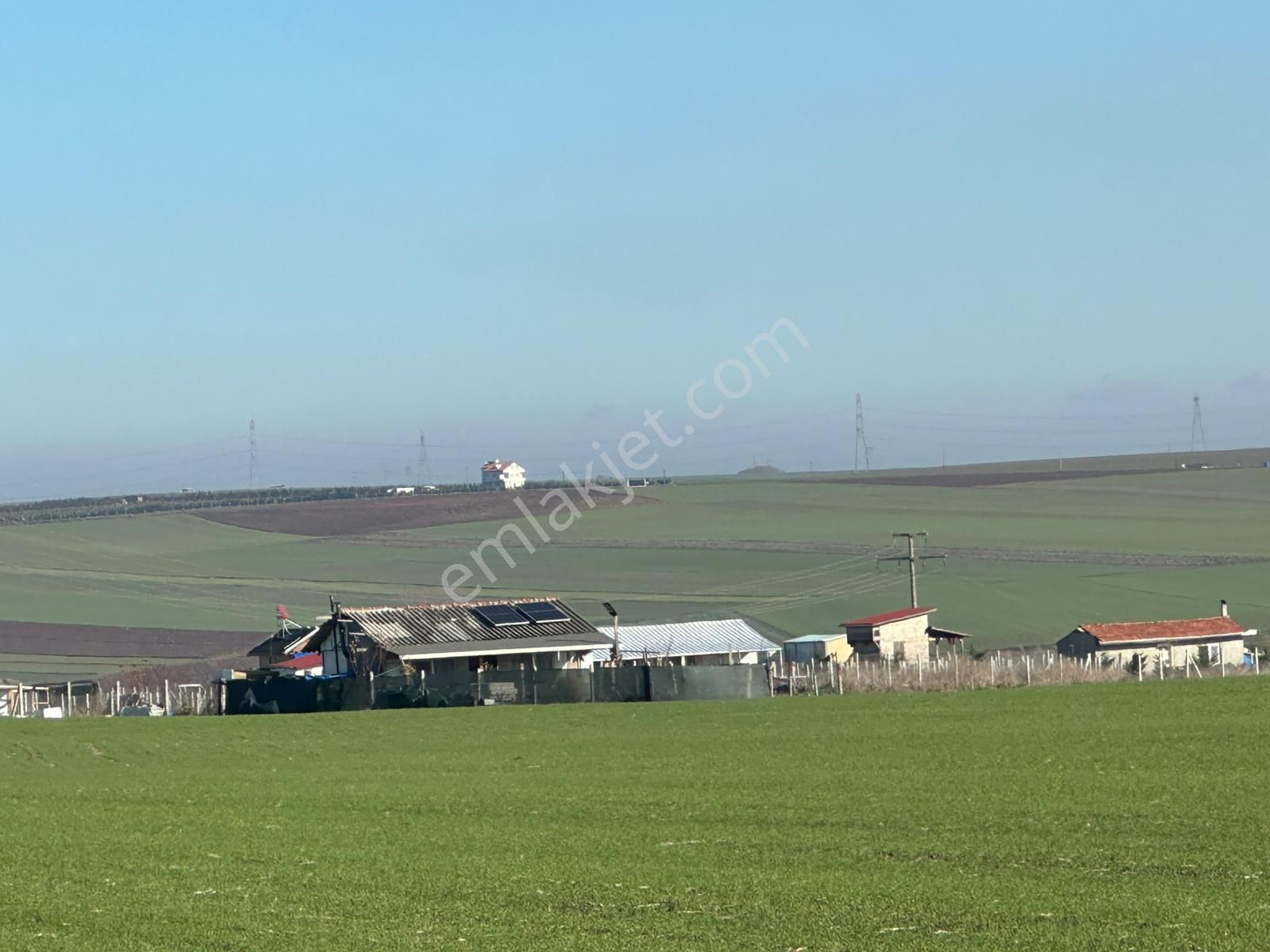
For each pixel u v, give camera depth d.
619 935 23.31
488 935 23.48
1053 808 36.06
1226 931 22.44
